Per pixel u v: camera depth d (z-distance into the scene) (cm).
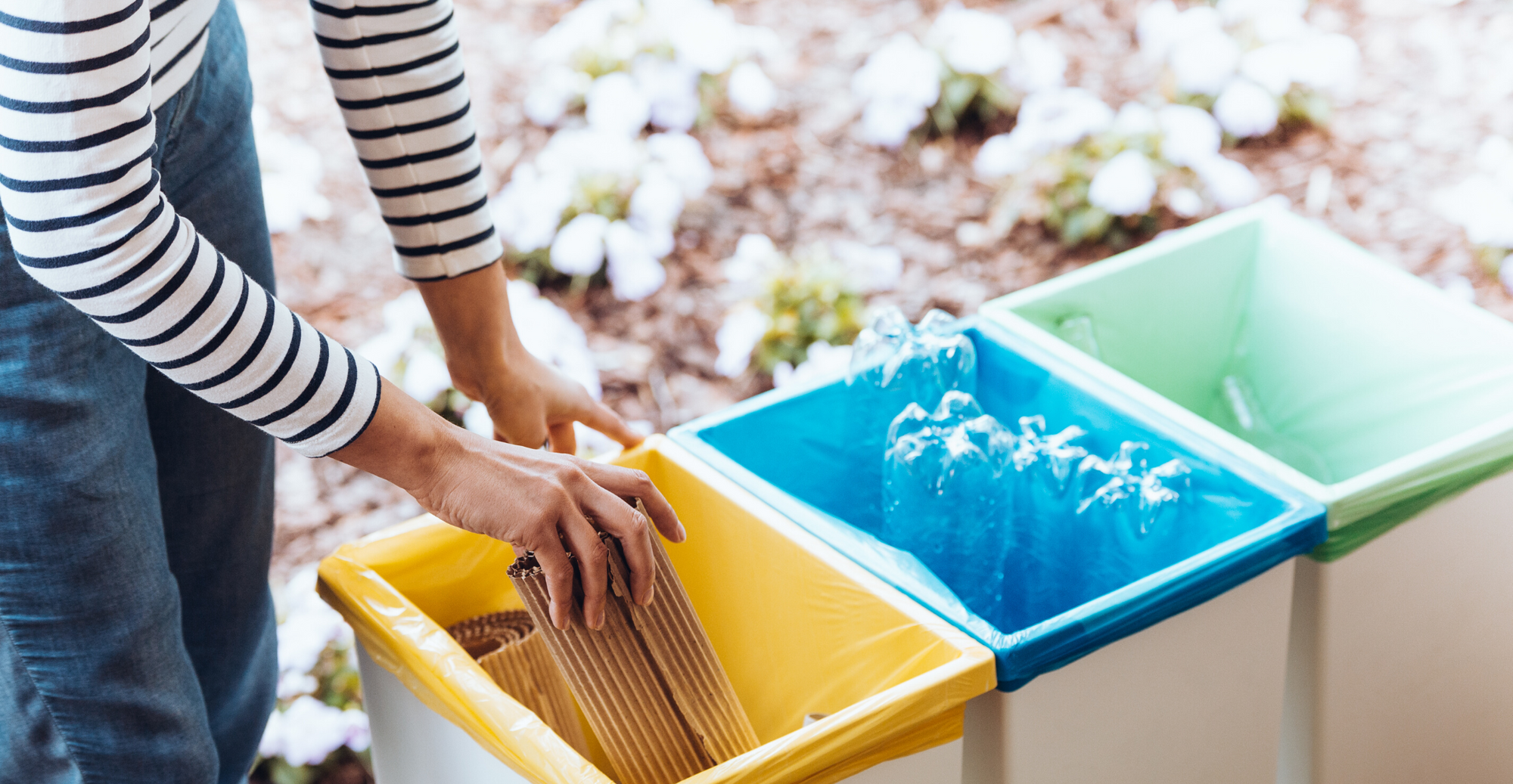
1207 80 300
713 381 248
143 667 102
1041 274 269
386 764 118
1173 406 126
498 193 291
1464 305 142
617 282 259
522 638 111
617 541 91
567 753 89
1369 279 149
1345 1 343
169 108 105
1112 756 107
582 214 275
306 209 273
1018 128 293
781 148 302
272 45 325
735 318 246
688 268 272
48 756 103
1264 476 115
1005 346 138
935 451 125
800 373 246
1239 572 105
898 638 103
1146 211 275
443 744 104
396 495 225
